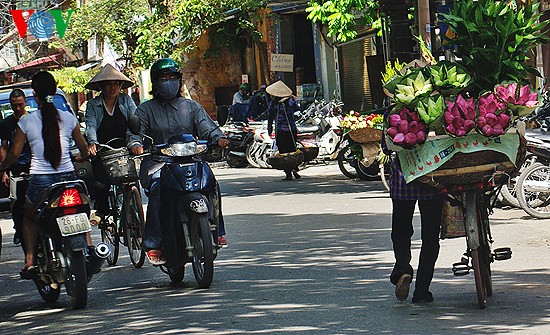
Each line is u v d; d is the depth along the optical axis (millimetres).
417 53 23406
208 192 12328
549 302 10008
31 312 11711
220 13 39156
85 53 57469
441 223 10367
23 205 12148
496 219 17328
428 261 10219
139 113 13055
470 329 8898
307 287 11656
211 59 48031
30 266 11891
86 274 11477
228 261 14172
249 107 36312
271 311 10289
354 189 24188
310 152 29891
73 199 11352
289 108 27984
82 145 11906
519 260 12859
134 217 14359
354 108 39344
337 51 40125
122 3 44500
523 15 9828
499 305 9969
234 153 35188
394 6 23422
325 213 19312
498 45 9766
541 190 17125
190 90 47719
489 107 9320
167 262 12469
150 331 9742
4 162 11688
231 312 10398
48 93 11656
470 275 11867
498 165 9555
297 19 42531
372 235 15859
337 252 14312
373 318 9625
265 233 16984
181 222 12148
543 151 17031
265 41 44188
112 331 9961
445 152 9445
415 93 9398
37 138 11555
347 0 33031
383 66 32062
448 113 9297
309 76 42719
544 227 16000
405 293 10180
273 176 30156
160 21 39875
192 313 10539
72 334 10062
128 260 15516
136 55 39656
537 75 9969
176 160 12391
